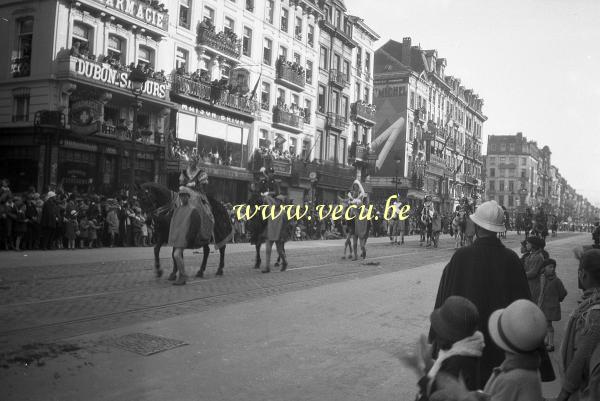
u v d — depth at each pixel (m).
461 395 2.27
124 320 7.44
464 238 27.77
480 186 97.25
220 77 34.78
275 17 40.28
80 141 24.78
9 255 15.50
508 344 2.53
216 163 32.78
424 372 2.45
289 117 40.75
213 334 6.90
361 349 6.52
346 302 9.69
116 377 5.11
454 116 83.19
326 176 44.91
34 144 23.95
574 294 12.68
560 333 8.24
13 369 5.18
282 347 6.46
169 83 29.56
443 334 2.70
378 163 63.88
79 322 7.20
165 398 4.65
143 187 11.83
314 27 45.88
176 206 11.44
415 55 70.25
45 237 18.09
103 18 26.12
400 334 7.38
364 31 55.31
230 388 4.98
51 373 5.12
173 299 9.20
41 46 24.38
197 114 31.88
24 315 7.45
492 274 4.09
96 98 25.45
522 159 127.56
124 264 14.21
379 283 12.45
